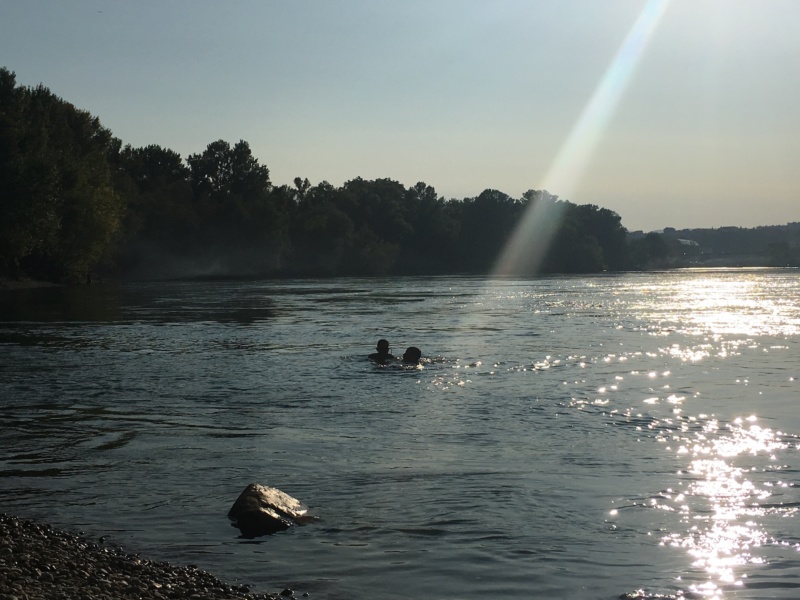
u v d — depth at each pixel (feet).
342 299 219.00
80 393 69.21
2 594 26.50
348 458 46.85
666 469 43.88
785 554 31.58
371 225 590.55
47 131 289.94
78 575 29.35
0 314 161.58
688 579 29.48
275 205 486.79
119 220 341.00
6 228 255.70
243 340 111.75
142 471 44.34
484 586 29.19
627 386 72.54
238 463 45.85
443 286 319.88
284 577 30.12
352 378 77.61
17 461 46.62
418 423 56.59
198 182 519.19
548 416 58.90
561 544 33.04
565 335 119.34
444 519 36.17
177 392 69.82
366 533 34.60
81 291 264.11
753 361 89.51
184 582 29.32
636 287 315.78
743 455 46.93
